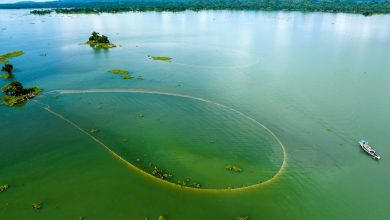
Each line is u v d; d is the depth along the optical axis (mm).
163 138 66938
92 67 119250
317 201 49906
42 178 55031
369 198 50562
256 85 97625
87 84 99812
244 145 64688
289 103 83938
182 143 65125
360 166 57969
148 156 60938
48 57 135750
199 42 167500
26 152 62719
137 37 185750
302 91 92188
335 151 62531
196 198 50031
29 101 86750
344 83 98812
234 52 142500
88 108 81562
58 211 47625
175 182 53500
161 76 107188
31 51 148250
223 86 96938
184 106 82625
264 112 78812
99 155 61438
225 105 83062
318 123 73188
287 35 189250
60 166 58312
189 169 56938
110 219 46062
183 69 115375
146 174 55469
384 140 65875
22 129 71438
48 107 82500
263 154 61875
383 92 90938
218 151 62594
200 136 67938
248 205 48781
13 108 82375
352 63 121688
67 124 73438
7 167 58125
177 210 47656
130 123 73562
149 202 49281
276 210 47938
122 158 60188
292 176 55312
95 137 67625
